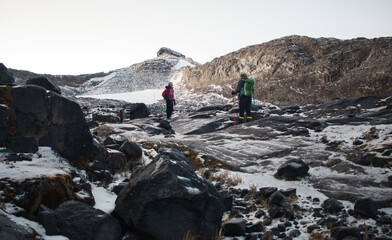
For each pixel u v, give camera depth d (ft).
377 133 25.55
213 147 28.66
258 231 13.65
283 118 36.11
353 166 20.98
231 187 19.90
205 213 12.25
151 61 280.72
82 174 16.30
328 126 32.12
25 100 16.47
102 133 36.22
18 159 14.64
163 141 30.40
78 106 17.78
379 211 14.75
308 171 22.04
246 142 30.22
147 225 11.87
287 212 14.96
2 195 11.27
